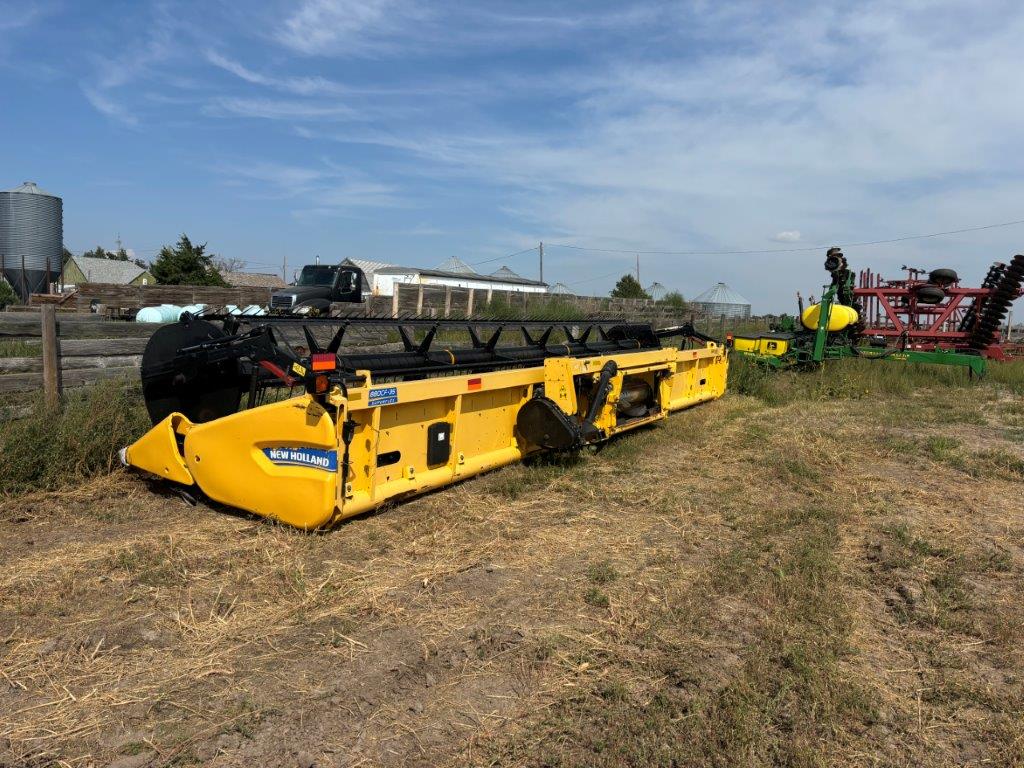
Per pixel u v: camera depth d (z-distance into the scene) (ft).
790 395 36.52
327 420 13.53
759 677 9.79
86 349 22.20
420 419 16.39
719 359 33.40
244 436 14.69
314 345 16.94
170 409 16.80
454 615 11.50
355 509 14.49
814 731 8.81
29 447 17.02
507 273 190.60
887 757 8.46
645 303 96.89
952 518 17.48
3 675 9.48
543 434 18.86
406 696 9.27
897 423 29.89
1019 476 21.38
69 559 13.20
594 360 20.66
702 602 12.16
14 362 20.36
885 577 13.73
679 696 9.42
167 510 16.01
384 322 18.61
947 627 11.69
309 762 7.97
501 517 16.15
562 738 8.53
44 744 8.14
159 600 11.67
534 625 11.25
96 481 17.53
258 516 15.19
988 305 51.60
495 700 9.25
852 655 10.73
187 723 8.57
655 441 24.26
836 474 21.30
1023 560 14.82
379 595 12.08
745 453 23.17
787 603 12.20
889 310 54.24
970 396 38.58
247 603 11.65
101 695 9.09
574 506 17.24
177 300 65.57
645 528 15.98
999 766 8.38
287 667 9.84
